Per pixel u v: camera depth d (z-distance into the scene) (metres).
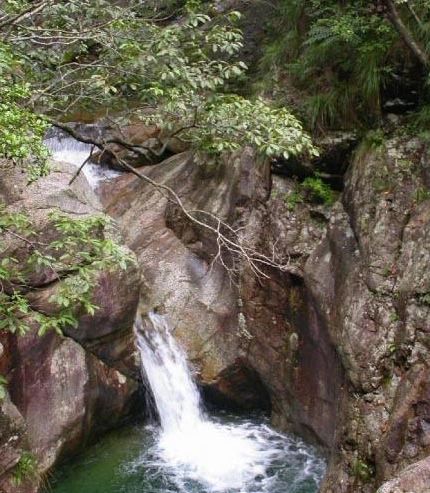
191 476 6.40
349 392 5.55
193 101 5.94
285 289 7.01
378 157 6.29
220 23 9.86
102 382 6.64
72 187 6.84
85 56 7.23
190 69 5.91
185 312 7.82
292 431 7.21
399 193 5.91
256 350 7.36
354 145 6.92
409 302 5.25
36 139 4.25
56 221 5.19
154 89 5.39
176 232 8.52
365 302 5.59
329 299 6.11
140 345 7.34
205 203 8.11
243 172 7.58
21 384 5.79
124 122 6.73
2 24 5.43
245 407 7.87
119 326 6.68
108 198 9.29
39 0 6.23
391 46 6.61
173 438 7.17
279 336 7.15
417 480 3.44
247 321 7.46
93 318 6.36
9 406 5.33
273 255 6.88
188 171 8.70
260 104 5.90
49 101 6.17
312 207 7.09
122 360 6.91
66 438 6.14
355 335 5.52
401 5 6.57
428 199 5.69
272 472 6.46
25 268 5.76
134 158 9.84
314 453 6.79
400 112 6.69
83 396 6.28
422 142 6.17
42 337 5.94
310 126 7.12
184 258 8.26
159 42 5.70
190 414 7.55
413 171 6.00
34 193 6.30
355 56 6.94
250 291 7.38
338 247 6.26
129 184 9.40
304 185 7.19
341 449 5.42
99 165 10.09
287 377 7.03
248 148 7.60
